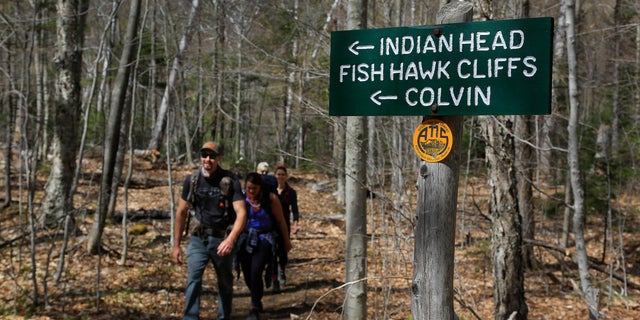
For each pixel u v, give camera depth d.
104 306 5.94
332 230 11.51
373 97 2.34
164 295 6.59
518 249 5.42
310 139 17.48
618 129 10.85
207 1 11.56
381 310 5.65
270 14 7.89
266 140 23.92
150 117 30.20
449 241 2.29
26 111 6.15
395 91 2.31
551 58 2.06
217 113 17.45
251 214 6.00
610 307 7.61
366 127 4.72
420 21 7.55
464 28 2.19
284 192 7.46
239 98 19.22
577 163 4.07
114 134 8.00
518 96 2.10
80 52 9.43
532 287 8.27
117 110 8.02
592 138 10.20
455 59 2.20
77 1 9.37
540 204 10.34
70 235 8.55
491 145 5.30
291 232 11.16
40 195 12.29
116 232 9.39
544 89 2.06
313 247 9.98
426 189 2.31
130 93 10.23
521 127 8.40
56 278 6.50
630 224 11.49
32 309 5.63
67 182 8.98
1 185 13.12
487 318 6.31
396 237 4.70
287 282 7.63
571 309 7.38
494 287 5.52
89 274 7.05
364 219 4.57
